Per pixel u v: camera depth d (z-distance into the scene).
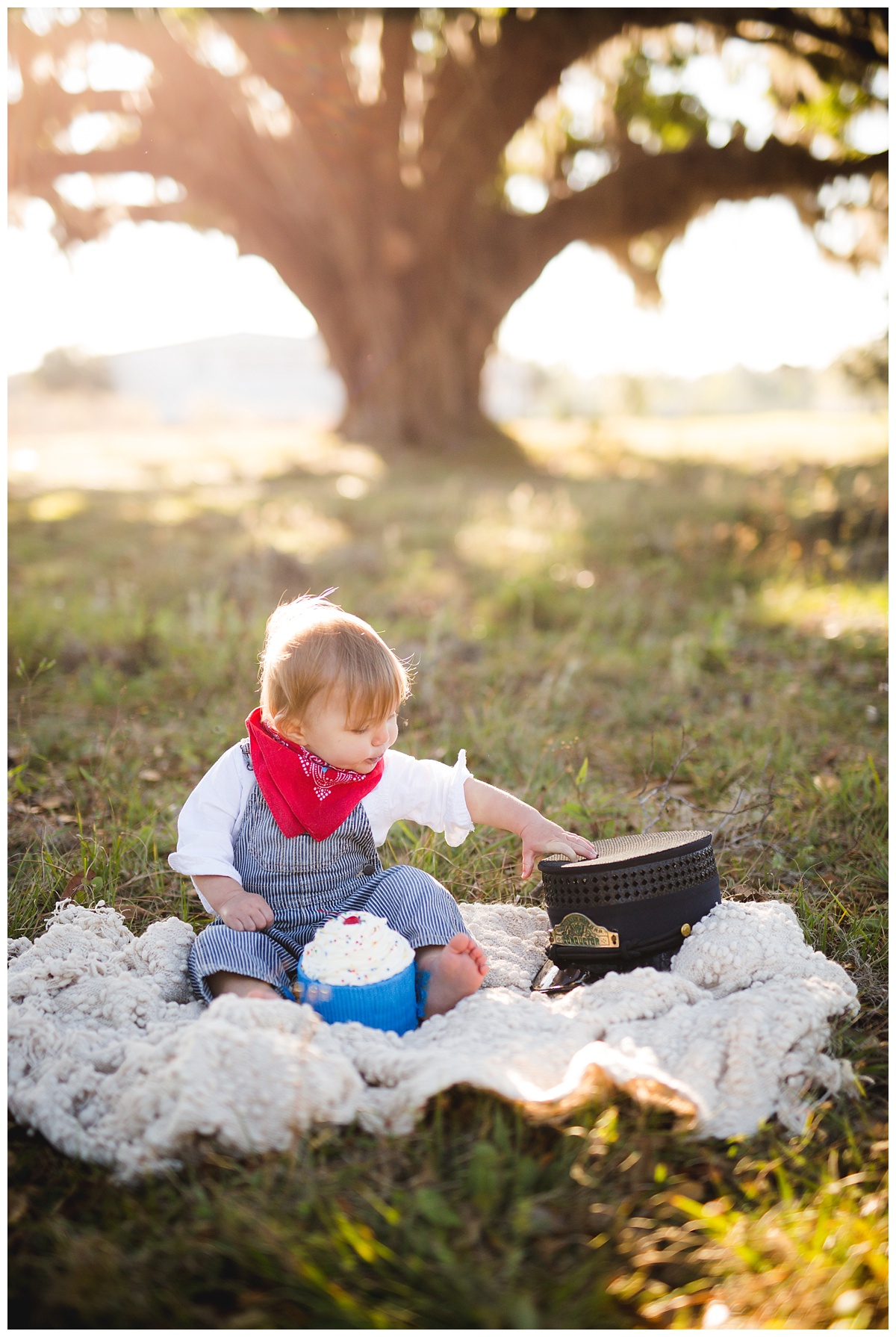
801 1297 1.40
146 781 3.61
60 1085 1.74
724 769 3.57
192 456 19.47
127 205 18.36
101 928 2.30
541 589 6.59
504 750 3.75
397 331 19.80
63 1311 1.35
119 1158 1.60
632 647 5.64
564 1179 1.58
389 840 3.06
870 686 4.70
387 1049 1.78
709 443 19.39
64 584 6.97
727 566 7.33
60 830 3.09
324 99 13.98
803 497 9.12
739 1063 1.76
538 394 60.34
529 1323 1.31
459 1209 1.50
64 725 4.07
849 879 2.72
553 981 2.16
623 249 19.33
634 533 8.69
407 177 18.11
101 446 23.23
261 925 2.07
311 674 2.09
